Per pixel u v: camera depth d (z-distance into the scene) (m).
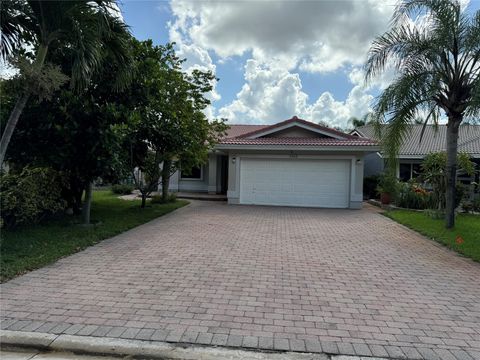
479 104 7.56
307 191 15.26
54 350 3.35
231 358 3.20
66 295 4.50
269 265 6.01
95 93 8.54
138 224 9.77
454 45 8.62
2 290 4.64
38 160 8.29
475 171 14.82
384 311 4.21
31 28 7.17
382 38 9.12
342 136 16.38
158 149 12.28
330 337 3.55
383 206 14.87
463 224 10.36
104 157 8.27
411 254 6.95
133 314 3.97
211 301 4.39
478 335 3.64
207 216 11.64
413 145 20.50
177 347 3.33
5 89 7.25
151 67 9.41
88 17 6.91
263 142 15.25
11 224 7.65
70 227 8.53
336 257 6.64
